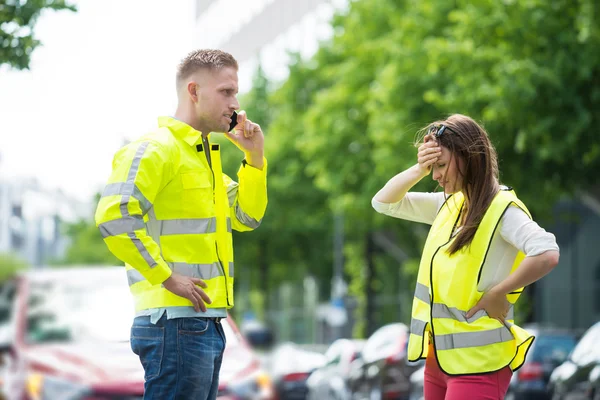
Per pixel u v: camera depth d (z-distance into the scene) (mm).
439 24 29141
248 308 62531
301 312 62656
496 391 5453
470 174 5531
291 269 61000
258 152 6102
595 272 38969
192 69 5738
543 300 39844
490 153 5551
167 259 5574
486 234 5453
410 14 30219
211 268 5656
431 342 5668
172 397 5574
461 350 5465
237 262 54844
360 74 36438
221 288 5691
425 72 28688
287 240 53312
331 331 60188
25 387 9289
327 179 37531
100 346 9859
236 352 9820
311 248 54562
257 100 56562
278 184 50594
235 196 6281
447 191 5637
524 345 5477
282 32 63062
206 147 5816
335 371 25766
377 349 24625
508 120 21812
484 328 5453
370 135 31688
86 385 8906
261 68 57344
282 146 50594
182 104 5781
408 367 23688
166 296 5574
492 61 23094
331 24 42281
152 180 5453
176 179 5586
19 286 10867
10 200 107688
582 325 39062
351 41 36938
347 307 57875
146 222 5609
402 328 24641
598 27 20516
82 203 89750
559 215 32500
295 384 23062
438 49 23906
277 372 23172
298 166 50062
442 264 5555
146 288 5656
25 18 9625
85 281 10906
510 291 5352
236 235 53625
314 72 49250
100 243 84688
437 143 5547
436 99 24391
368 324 45844
